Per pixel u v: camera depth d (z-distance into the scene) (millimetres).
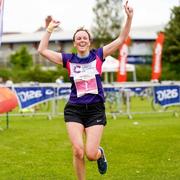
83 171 7266
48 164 9625
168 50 55312
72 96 7129
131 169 9117
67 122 7098
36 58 62156
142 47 67375
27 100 18516
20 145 11867
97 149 7051
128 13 7207
